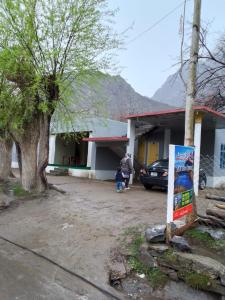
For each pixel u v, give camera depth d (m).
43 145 11.09
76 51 10.20
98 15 10.29
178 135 16.83
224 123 13.77
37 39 9.68
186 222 5.80
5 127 11.33
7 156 14.34
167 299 4.53
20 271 5.19
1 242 6.80
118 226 6.92
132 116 14.23
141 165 17.23
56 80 9.75
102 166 18.50
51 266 5.43
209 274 4.31
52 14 9.77
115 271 5.11
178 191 5.34
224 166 16.08
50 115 10.98
